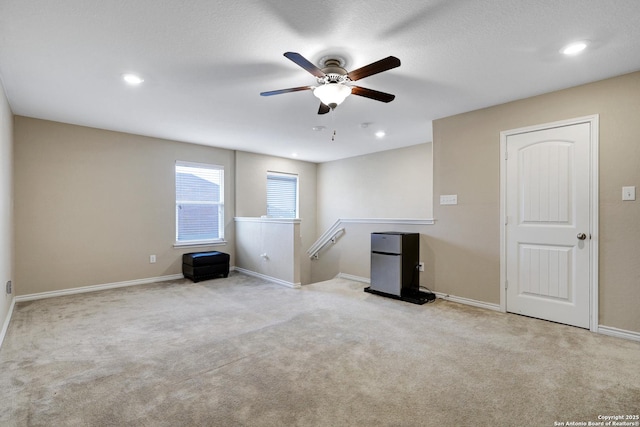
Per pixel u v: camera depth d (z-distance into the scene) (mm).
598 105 2730
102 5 1736
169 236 4906
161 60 2381
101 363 2174
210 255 4875
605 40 2104
